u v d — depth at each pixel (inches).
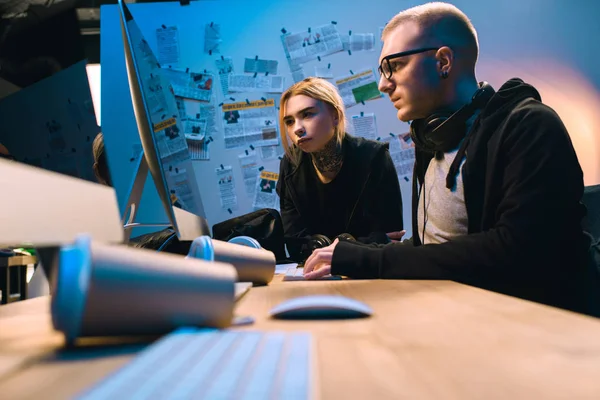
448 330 16.5
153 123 36.6
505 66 123.3
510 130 41.0
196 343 13.6
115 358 13.6
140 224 40.8
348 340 15.3
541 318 18.3
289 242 77.2
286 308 19.8
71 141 29.0
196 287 16.4
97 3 122.6
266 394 9.1
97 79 37.4
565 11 121.3
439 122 47.6
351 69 126.6
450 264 36.1
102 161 38.7
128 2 126.4
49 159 27.6
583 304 38.9
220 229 72.2
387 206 80.4
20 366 12.7
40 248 17.1
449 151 49.0
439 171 50.3
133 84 33.6
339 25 126.6
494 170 41.4
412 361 12.6
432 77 46.5
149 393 9.1
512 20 122.6
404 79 47.1
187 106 125.8
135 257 14.9
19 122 27.1
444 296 25.4
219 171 125.8
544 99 122.9
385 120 125.3
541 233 36.0
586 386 10.3
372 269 37.9
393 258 37.6
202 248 27.4
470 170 43.7
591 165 120.7
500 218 38.1
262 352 12.4
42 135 27.7
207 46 127.0
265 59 127.2
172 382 9.8
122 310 14.3
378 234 73.4
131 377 10.2
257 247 41.2
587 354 13.0
